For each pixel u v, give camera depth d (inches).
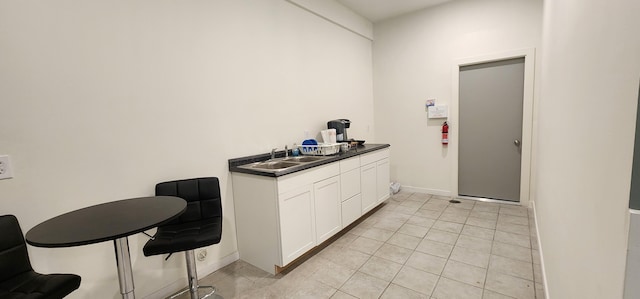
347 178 111.3
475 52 139.4
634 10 20.9
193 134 83.9
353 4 142.4
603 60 28.9
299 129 121.9
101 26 65.3
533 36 125.6
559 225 53.6
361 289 77.6
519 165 138.2
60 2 59.5
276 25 109.2
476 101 145.0
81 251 63.6
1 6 53.1
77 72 62.2
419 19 153.4
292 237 86.2
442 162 156.0
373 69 173.6
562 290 48.5
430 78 153.7
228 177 93.7
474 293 73.9
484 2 135.0
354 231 115.6
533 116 129.7
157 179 76.4
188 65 81.9
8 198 54.9
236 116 95.7
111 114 67.6
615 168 24.4
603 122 28.4
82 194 63.8
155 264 76.3
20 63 55.4
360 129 164.4
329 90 138.9
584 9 37.7
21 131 55.9
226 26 91.7
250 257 92.6
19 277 52.1
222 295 76.9
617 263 23.4
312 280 82.6
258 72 102.7
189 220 77.2
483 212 130.4
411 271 85.3
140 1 71.5
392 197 159.3
